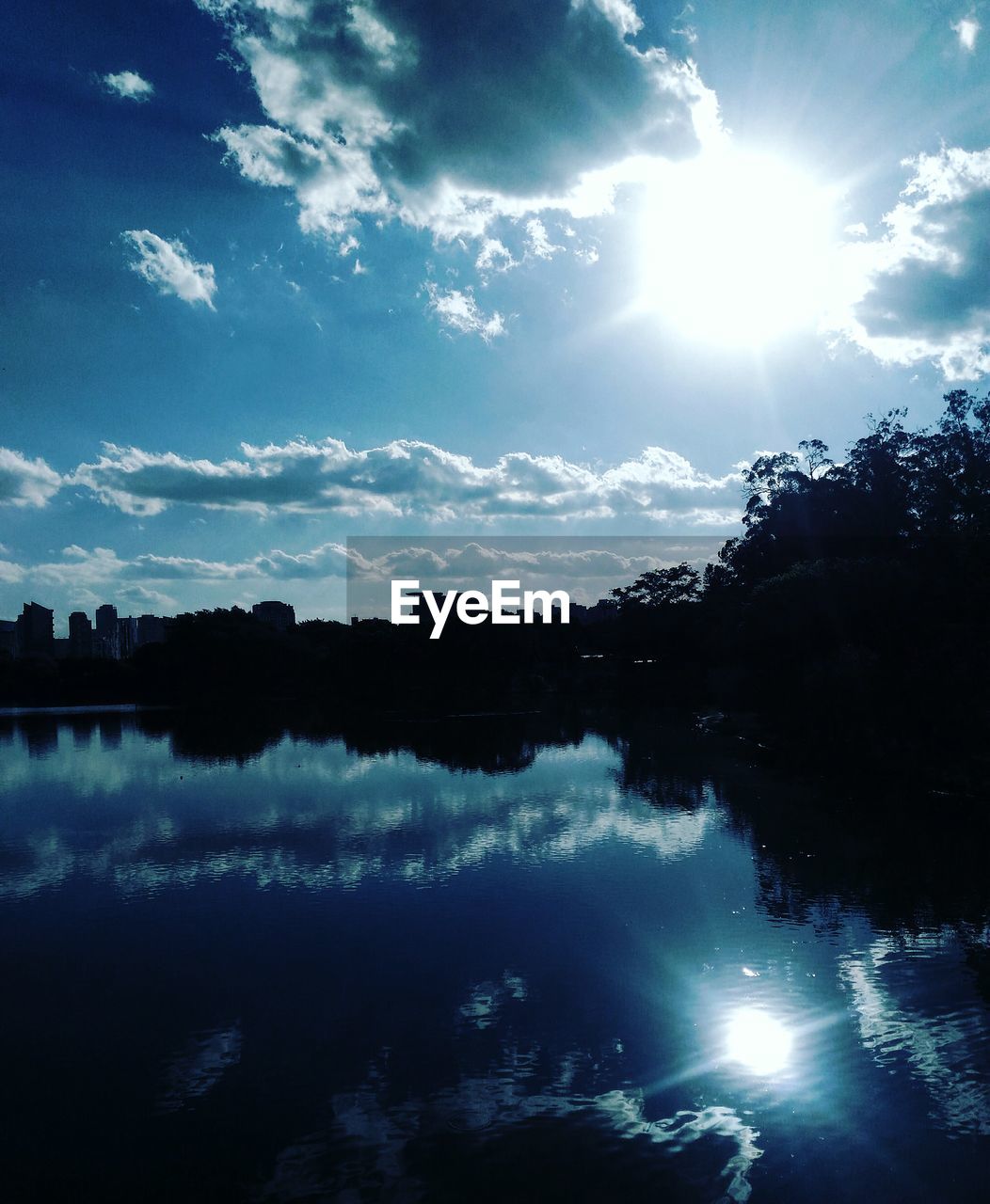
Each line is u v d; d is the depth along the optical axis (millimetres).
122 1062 14242
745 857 26703
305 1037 15047
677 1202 10586
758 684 60594
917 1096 12922
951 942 19156
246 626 134875
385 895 23469
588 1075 13656
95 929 20984
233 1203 10680
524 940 19703
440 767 48812
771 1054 14219
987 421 59375
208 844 29984
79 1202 10758
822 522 73562
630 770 45188
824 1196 10625
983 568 48781
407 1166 11359
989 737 39656
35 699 128875
